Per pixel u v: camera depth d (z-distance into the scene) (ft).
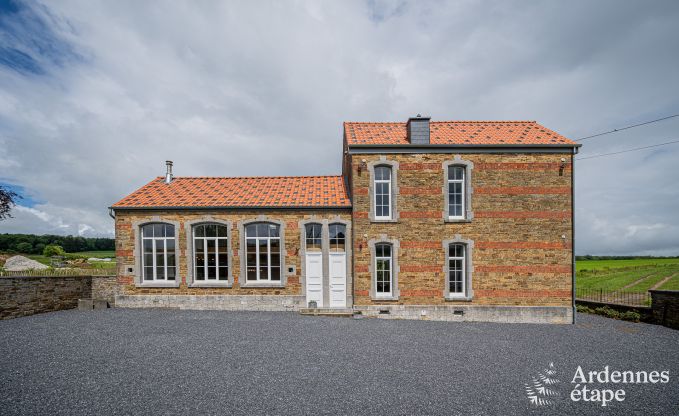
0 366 25.67
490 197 44.93
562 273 44.57
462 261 45.16
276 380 23.98
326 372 25.53
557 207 44.88
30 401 20.45
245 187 52.39
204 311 45.37
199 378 24.11
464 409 20.45
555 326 41.96
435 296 44.42
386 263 45.52
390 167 45.78
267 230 47.70
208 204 47.01
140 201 47.80
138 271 46.78
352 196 45.70
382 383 23.79
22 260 81.20
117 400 20.77
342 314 43.91
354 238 45.19
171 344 31.27
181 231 47.11
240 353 29.19
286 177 55.57
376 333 36.42
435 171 45.16
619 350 32.12
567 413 20.49
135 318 41.01
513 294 44.39
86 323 38.37
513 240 44.70
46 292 44.06
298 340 33.19
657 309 42.98
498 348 32.12
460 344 33.19
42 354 28.22
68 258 113.70
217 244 47.52
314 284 46.80
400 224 44.88
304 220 46.96
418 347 31.89
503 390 23.16
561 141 45.65
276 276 47.47
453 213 45.68
